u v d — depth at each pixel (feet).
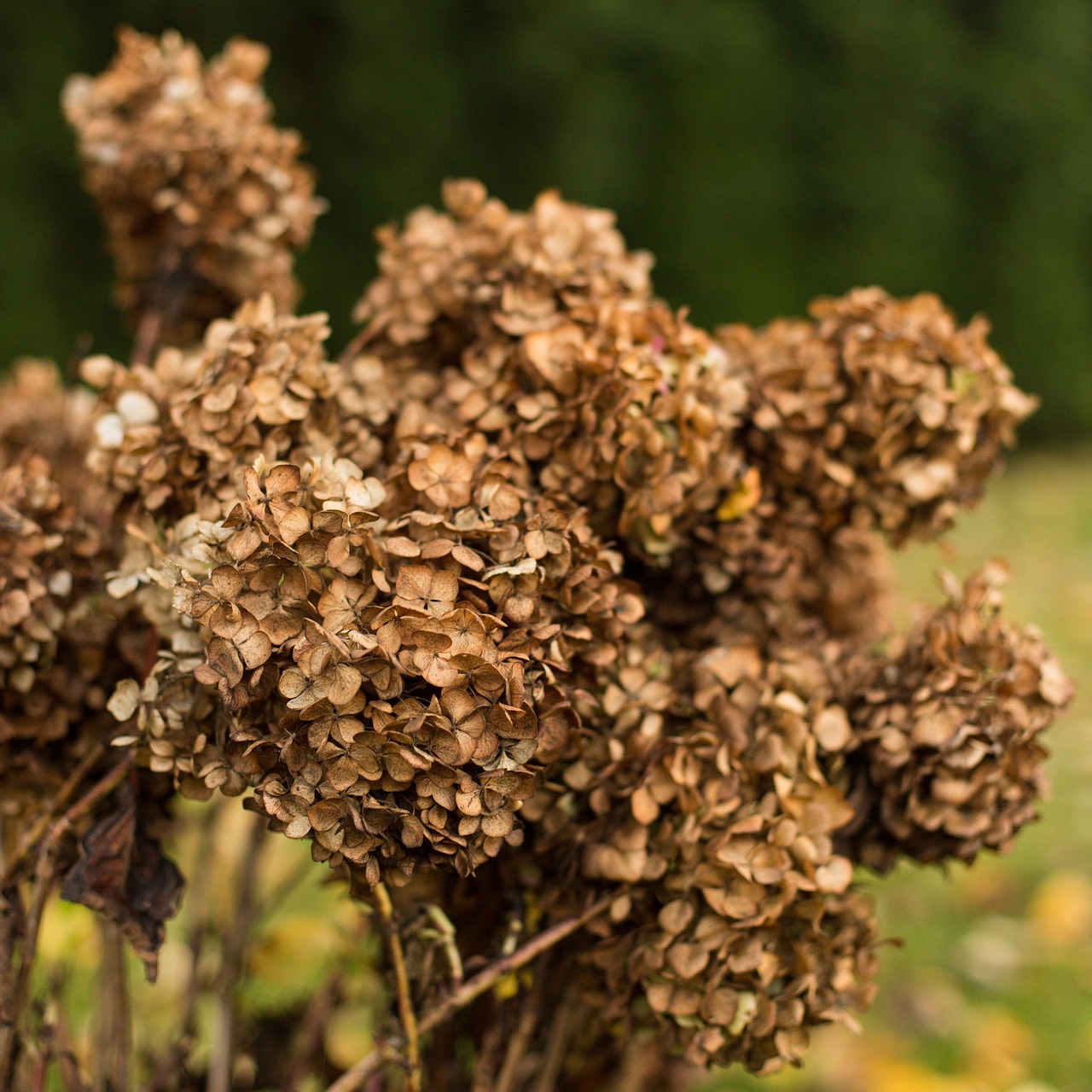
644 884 4.44
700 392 4.50
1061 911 6.97
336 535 4.20
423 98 14.12
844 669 4.63
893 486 4.62
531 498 4.41
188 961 5.61
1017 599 11.51
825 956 4.44
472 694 4.18
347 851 4.19
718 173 15.52
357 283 14.47
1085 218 18.76
